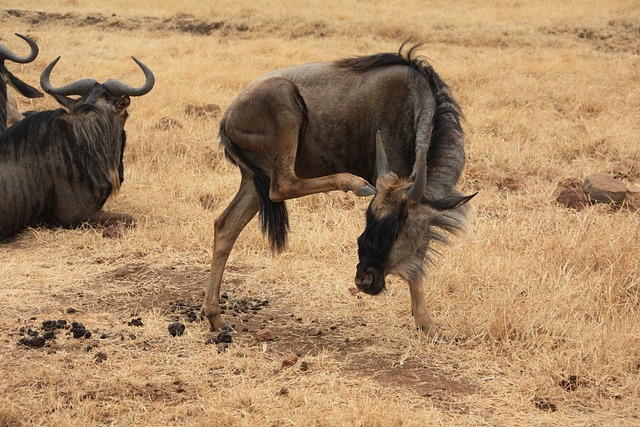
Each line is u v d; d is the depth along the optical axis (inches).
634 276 669.9
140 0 2431.1
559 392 509.7
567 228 798.5
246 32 2039.9
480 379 531.8
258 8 2267.5
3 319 617.9
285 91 575.8
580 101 1315.2
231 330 610.9
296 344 588.7
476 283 679.7
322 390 510.0
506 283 671.8
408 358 562.9
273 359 559.2
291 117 574.9
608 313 608.7
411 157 582.9
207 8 2276.1
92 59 1691.7
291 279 711.7
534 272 685.9
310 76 588.1
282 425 465.4
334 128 583.2
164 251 782.5
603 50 1939.0
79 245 805.2
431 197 541.0
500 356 560.7
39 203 851.4
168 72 1493.6
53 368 530.0
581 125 1187.9
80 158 857.5
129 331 603.8
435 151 561.9
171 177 986.7
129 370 531.5
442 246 732.0
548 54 1787.6
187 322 627.8
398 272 539.8
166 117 1187.9
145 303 669.3
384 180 533.6
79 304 661.3
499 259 705.0
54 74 1551.4
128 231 829.2
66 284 703.1
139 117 1211.9
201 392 504.4
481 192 961.5
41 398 492.7
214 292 608.1
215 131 1161.4
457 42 1974.7
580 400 502.6
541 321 592.1
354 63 589.9
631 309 623.8
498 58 1711.4
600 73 1544.0
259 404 483.8
